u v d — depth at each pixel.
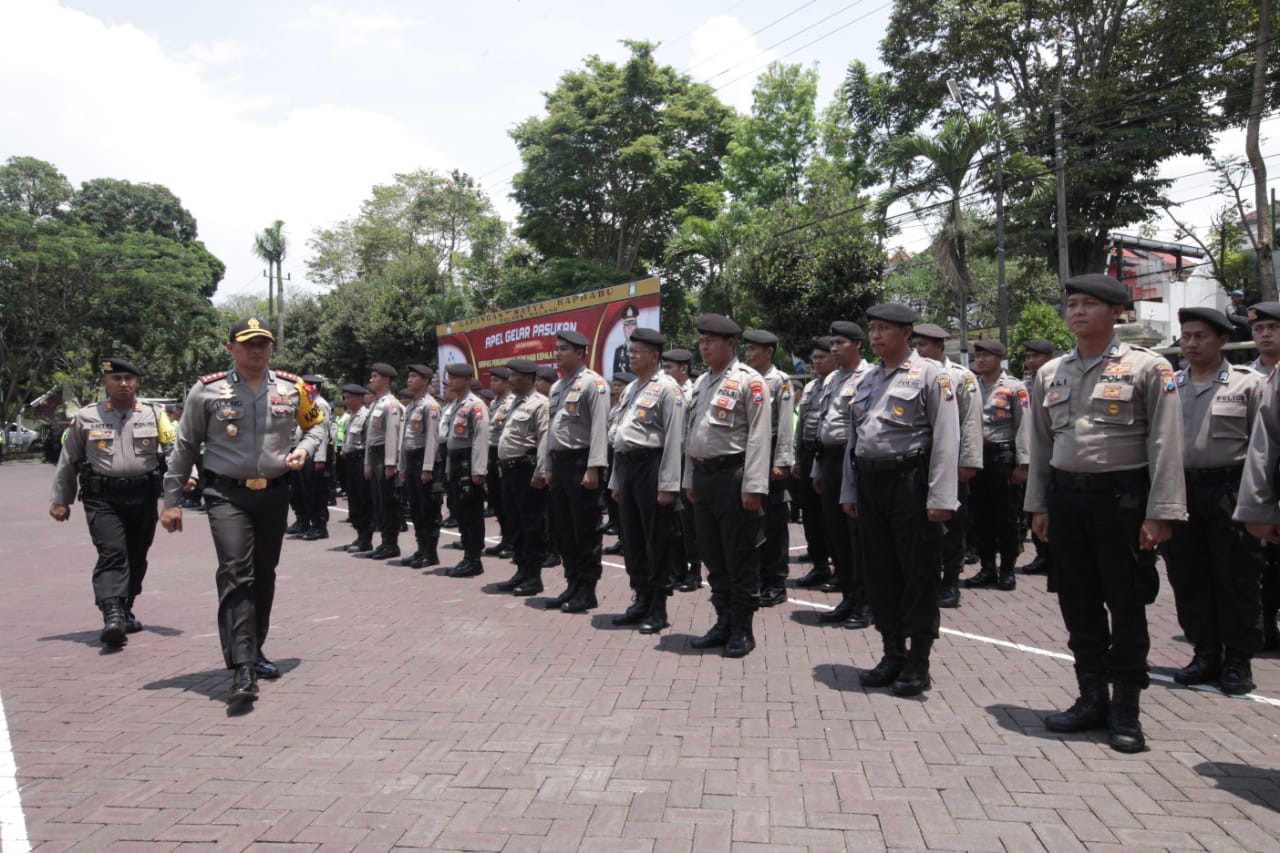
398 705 4.64
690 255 28.17
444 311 33.34
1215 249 30.95
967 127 17.89
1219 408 4.85
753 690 4.80
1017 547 7.57
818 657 5.51
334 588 8.12
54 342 36.78
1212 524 4.84
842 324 6.58
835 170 27.91
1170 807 3.31
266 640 6.13
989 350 7.53
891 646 4.88
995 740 4.02
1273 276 19.36
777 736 4.09
